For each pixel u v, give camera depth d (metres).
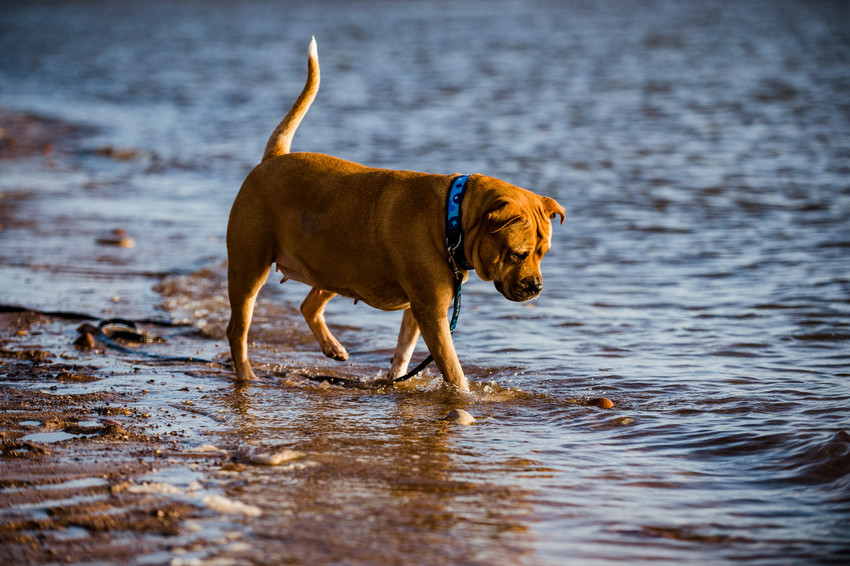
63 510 5.74
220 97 43.09
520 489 6.30
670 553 5.29
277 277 15.28
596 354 10.55
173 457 6.86
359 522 5.65
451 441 7.42
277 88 45.25
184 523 5.57
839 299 12.61
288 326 12.07
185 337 11.52
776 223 18.14
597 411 8.34
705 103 36.16
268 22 92.06
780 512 5.89
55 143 31.03
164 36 79.12
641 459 6.99
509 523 5.69
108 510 5.75
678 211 19.64
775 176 22.88
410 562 5.09
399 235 8.61
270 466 6.68
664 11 91.44
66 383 9.12
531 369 9.98
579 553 5.27
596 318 12.27
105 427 7.60
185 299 13.27
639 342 11.01
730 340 10.88
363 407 8.52
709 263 15.30
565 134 30.06
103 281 14.34
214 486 6.23
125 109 40.16
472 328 12.02
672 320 11.99
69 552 5.14
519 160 25.66
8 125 34.12
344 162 9.17
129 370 9.78
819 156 25.34
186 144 31.05
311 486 6.27
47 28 90.38
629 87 41.19
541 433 7.71
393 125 32.41
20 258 15.62
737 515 5.85
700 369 9.76
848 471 6.41
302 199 9.00
